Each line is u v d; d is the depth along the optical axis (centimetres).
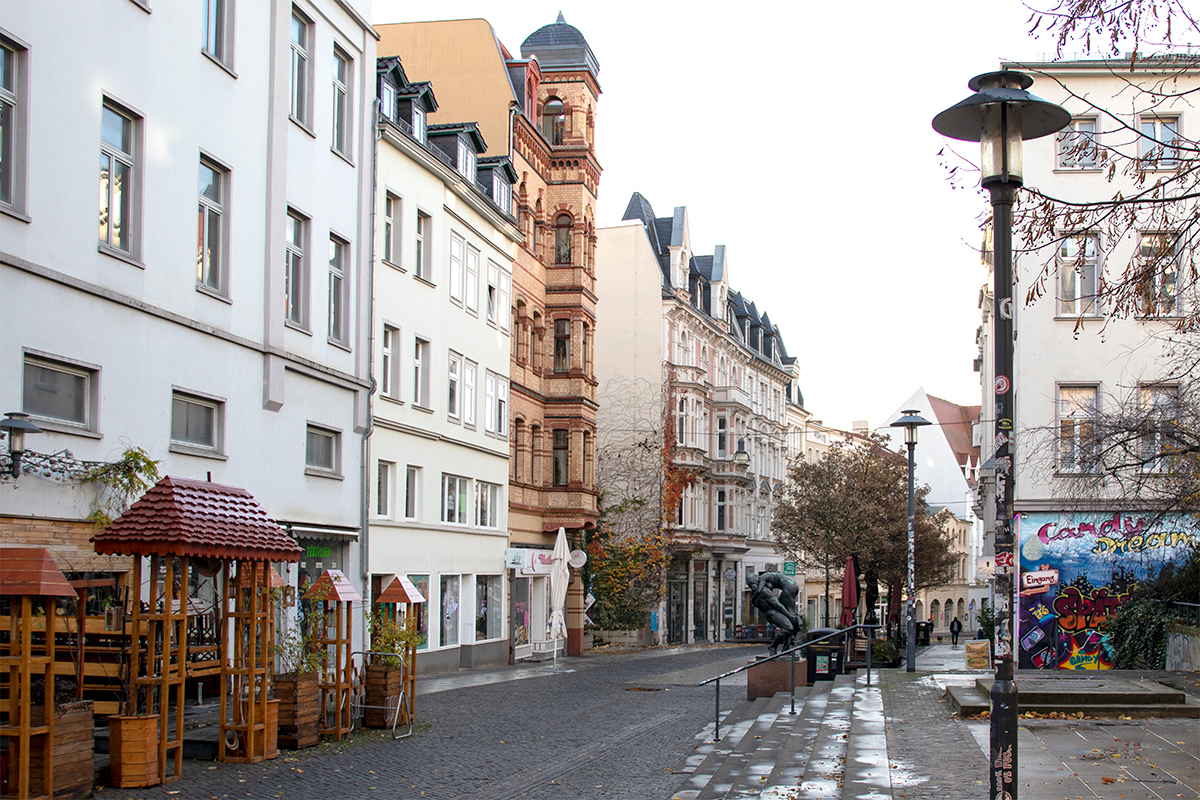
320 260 2358
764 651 4725
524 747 1642
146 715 1230
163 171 1781
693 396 5969
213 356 1925
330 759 1474
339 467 2467
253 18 2072
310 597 1662
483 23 4097
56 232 1534
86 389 1605
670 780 1373
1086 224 1062
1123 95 3022
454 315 3325
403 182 2953
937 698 1917
